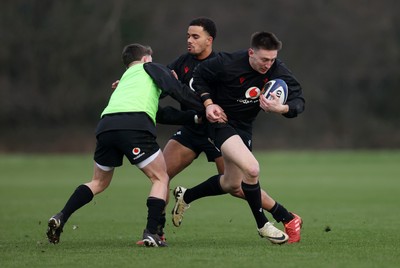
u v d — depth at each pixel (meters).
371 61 186.50
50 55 172.75
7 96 172.50
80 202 30.83
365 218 45.59
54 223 29.95
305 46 182.50
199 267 24.97
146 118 30.61
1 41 169.25
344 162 123.81
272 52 30.45
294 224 32.56
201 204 57.78
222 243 32.66
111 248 30.12
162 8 174.50
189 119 33.09
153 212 30.39
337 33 183.75
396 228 39.28
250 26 179.25
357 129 185.38
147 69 31.33
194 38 34.31
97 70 174.00
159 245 30.33
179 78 35.16
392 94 188.88
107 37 171.75
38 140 173.88
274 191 70.06
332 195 65.56
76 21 171.62
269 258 26.89
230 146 30.95
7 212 50.78
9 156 151.50
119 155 31.19
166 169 33.41
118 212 50.94
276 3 180.88
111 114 30.66
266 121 180.62
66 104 174.12
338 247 30.23
